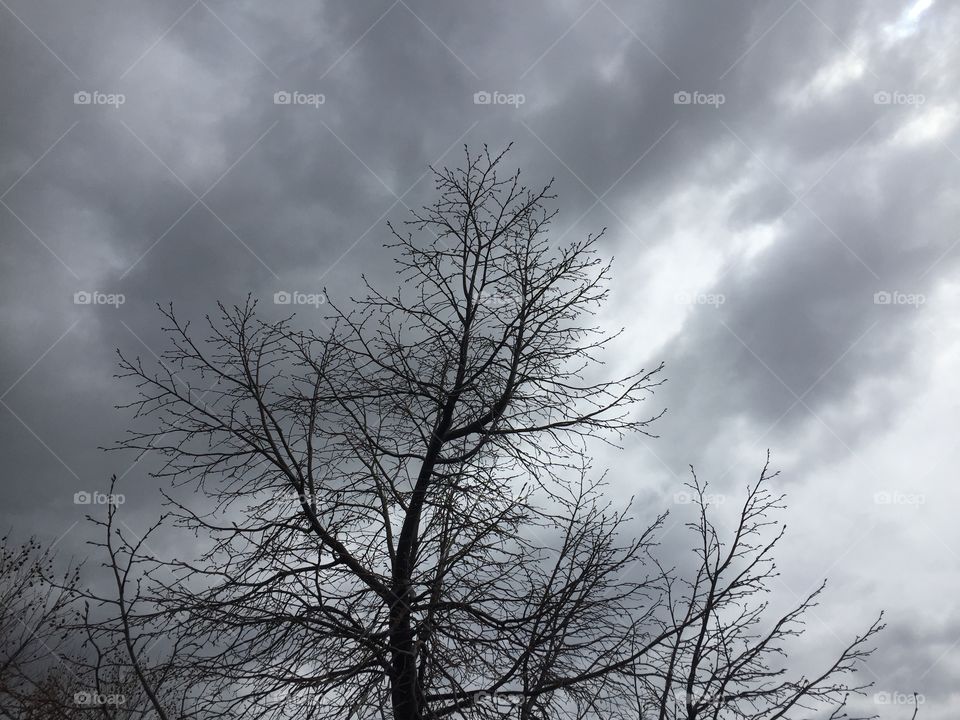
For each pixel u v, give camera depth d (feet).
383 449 27.12
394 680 23.95
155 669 23.24
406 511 26.76
